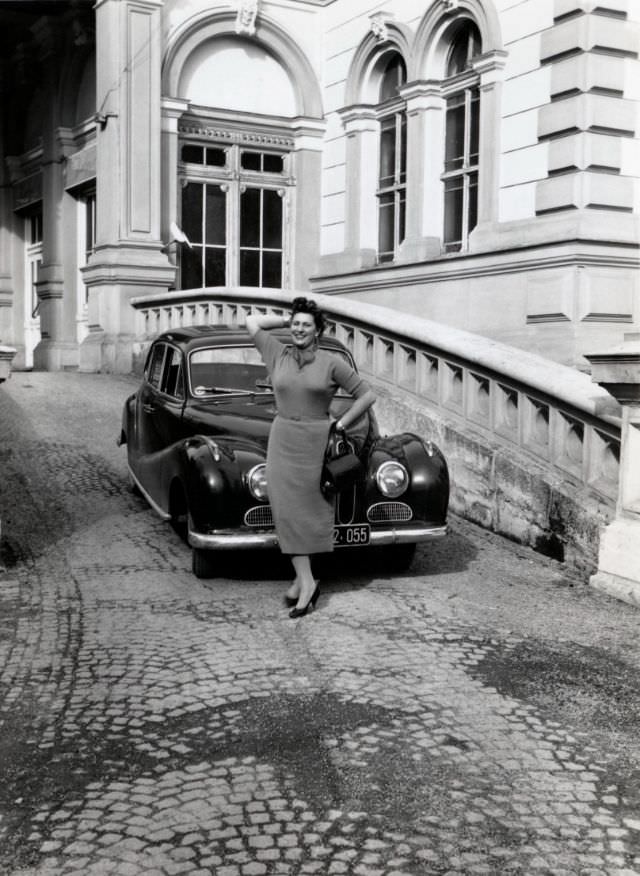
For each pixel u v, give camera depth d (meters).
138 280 16.14
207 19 16.61
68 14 17.69
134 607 5.79
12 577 6.39
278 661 4.93
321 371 5.42
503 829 3.37
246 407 7.02
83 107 18.22
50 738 4.07
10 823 3.39
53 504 8.23
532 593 6.37
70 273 19.00
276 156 17.80
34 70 19.89
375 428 6.91
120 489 8.79
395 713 4.32
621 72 12.21
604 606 6.14
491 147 13.51
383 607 5.88
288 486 5.50
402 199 15.97
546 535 7.36
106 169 16.12
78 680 4.68
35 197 20.22
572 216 12.12
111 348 16.05
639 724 4.27
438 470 6.39
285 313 12.41
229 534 5.90
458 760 3.88
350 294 16.67
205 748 3.97
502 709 4.38
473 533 7.97
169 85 16.44
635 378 6.23
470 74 14.16
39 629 5.40
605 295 12.18
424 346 9.16
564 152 12.30
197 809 3.48
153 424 7.73
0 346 6.52
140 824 3.38
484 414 8.44
